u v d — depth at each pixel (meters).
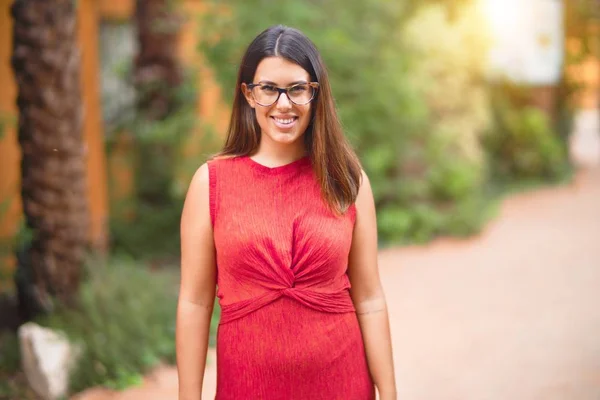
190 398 2.20
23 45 4.71
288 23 8.18
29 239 4.89
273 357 2.10
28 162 4.85
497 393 4.46
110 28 9.10
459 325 5.77
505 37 13.43
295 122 2.12
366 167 8.83
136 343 4.94
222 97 8.29
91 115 6.81
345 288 2.20
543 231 9.23
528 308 6.15
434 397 4.44
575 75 15.27
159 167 8.43
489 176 12.73
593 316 5.86
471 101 9.70
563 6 14.61
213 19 8.25
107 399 4.40
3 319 5.33
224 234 2.11
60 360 4.41
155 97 8.41
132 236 7.98
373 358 2.29
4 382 4.49
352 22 9.00
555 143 13.54
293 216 2.12
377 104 8.80
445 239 8.91
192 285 2.19
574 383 4.56
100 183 6.98
